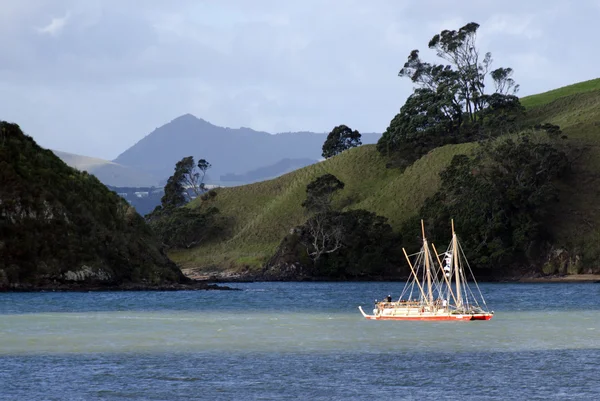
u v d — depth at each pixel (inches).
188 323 3503.9
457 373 2204.7
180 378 2127.2
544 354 2549.2
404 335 3058.6
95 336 2992.1
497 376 2159.2
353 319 3732.8
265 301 5073.8
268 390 1980.8
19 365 2319.1
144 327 3314.5
